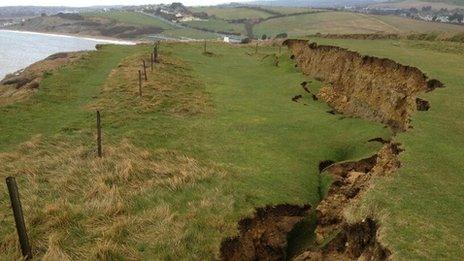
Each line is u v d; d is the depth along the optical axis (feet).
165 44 228.22
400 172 55.01
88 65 163.94
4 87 181.88
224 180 69.51
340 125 104.17
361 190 61.05
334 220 62.90
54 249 49.34
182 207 60.75
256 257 58.18
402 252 38.78
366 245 45.16
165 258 49.34
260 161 81.46
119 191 64.39
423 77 97.40
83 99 120.88
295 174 77.46
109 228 54.03
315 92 135.23
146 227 54.90
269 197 67.05
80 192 65.00
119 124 98.07
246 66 179.22
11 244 50.62
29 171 72.49
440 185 51.44
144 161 76.33
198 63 178.09
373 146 88.74
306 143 93.40
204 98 122.62
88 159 77.20
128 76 137.80
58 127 98.12
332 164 82.28
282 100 126.00
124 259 49.19
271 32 636.89
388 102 102.32
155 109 109.29
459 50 139.03
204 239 53.47
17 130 96.37
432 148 61.98
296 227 65.05
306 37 207.51
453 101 81.00
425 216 44.57
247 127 100.73
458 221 43.88
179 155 80.43
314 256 51.90
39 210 57.82
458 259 37.70
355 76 122.83
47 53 472.44
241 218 59.62
